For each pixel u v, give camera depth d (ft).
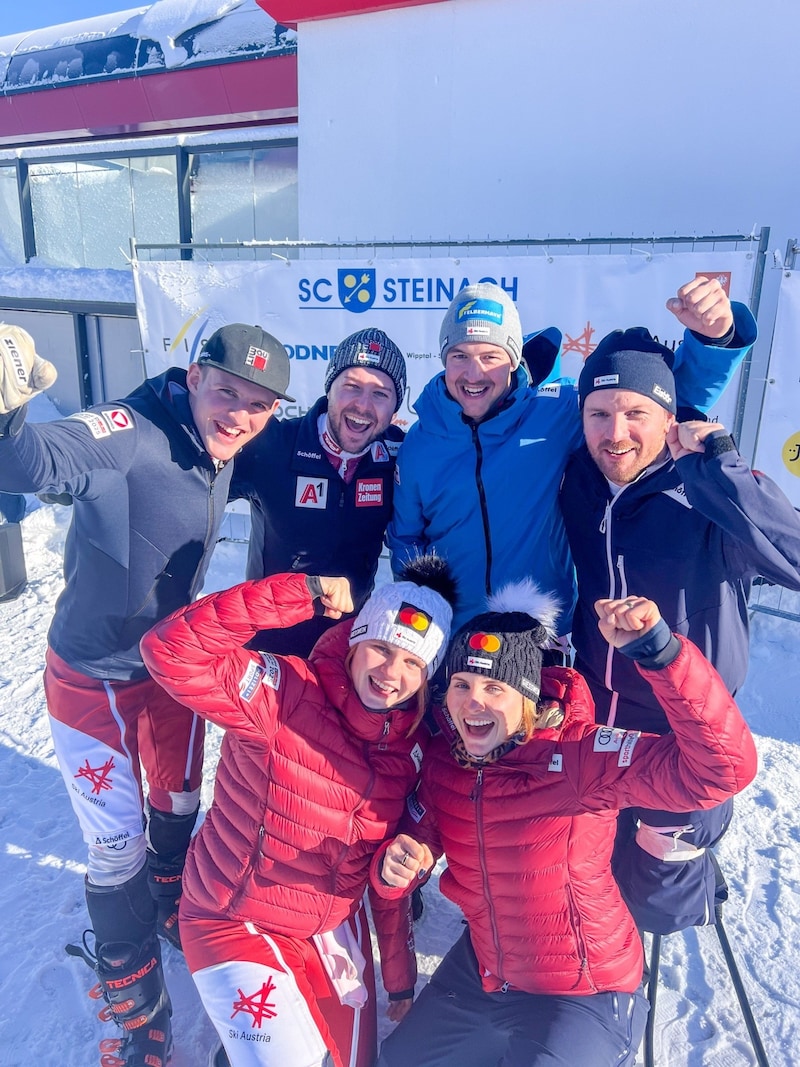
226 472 5.90
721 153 12.55
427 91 14.57
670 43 12.51
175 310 13.55
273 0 14.74
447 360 6.16
